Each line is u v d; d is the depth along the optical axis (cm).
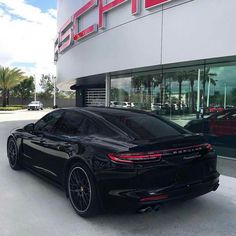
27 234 363
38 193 507
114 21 1159
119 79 1311
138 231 372
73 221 400
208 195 502
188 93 984
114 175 363
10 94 5506
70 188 434
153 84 1133
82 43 1433
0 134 1341
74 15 1487
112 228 380
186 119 990
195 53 836
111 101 1362
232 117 834
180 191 375
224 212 433
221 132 863
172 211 434
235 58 814
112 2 1142
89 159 392
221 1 761
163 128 443
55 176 480
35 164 551
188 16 851
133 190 353
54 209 441
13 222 397
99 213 402
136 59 1052
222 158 821
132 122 442
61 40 1797
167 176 368
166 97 1072
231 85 847
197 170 399
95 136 427
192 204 461
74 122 484
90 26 1295
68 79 1664
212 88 903
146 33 1002
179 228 381
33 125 584
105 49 1227
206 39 804
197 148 398
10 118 2442
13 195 498
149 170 356
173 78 1044
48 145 495
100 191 378
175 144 383
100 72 1270
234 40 736
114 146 381
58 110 541
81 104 2214
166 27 922
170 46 912
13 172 637
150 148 364
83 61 1427
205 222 399
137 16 1036
